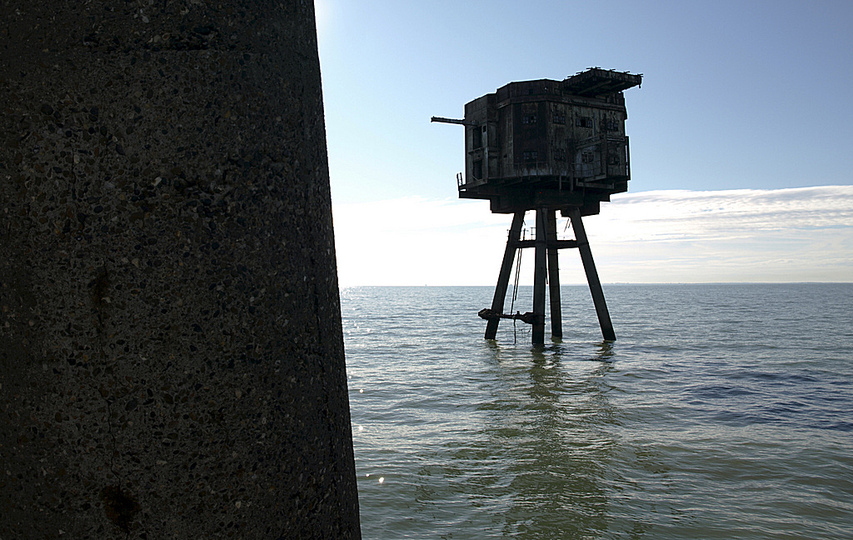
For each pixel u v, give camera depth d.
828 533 7.17
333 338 1.81
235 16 1.55
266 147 1.58
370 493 8.48
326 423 1.71
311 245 1.71
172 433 1.42
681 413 14.58
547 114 26.28
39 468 1.41
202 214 1.47
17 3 1.49
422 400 16.36
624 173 27.34
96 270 1.42
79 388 1.40
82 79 1.45
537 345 28.16
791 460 10.27
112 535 1.39
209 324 1.46
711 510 7.88
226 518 1.46
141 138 1.45
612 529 7.24
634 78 25.39
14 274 1.44
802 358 26.45
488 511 7.79
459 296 173.12
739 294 199.88
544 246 27.47
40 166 1.44
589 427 12.91
